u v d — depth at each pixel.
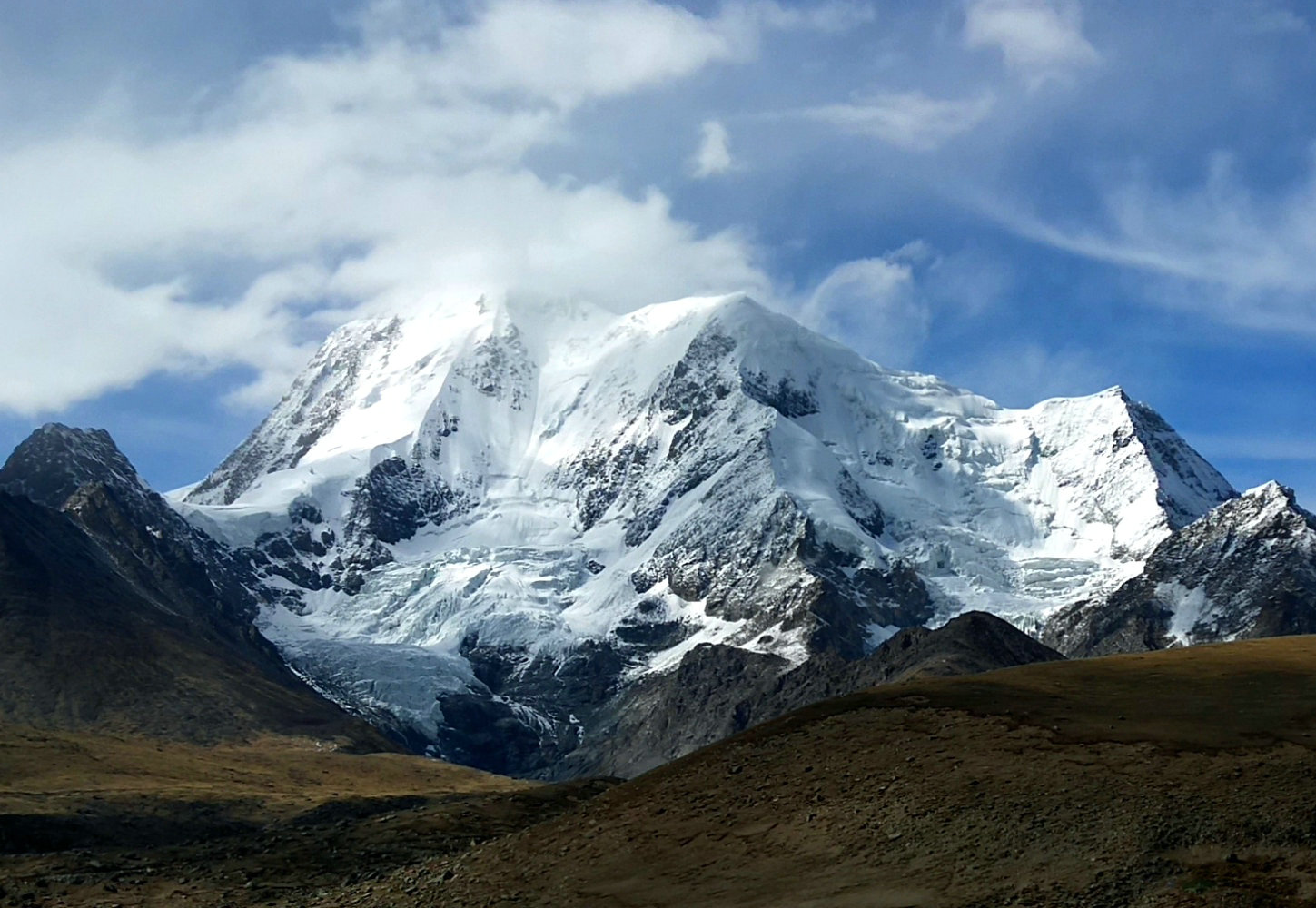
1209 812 76.06
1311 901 68.81
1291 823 73.88
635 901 82.94
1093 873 74.12
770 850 84.12
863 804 85.06
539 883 89.19
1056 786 81.25
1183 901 70.38
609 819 93.81
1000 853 77.38
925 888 76.44
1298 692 88.00
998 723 89.56
